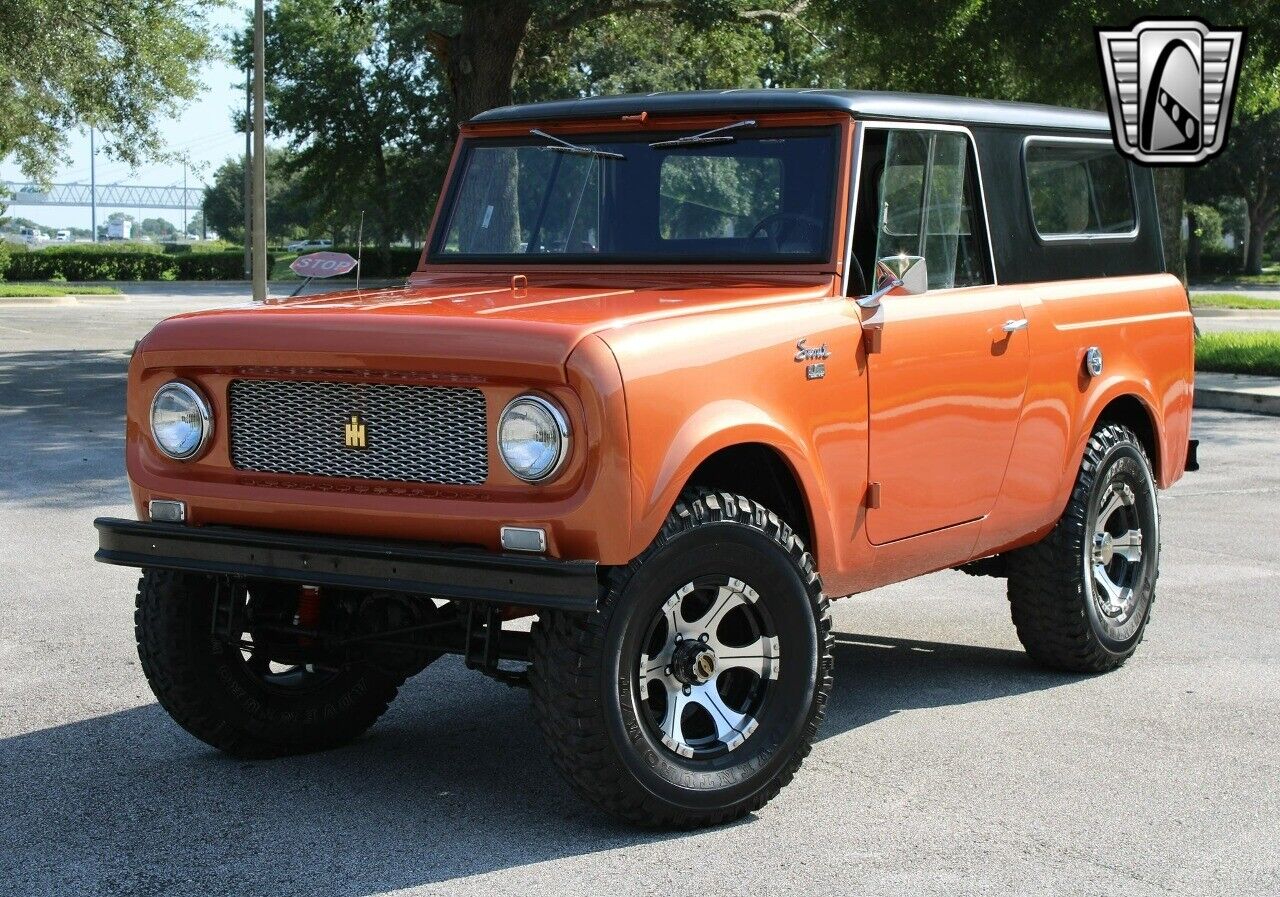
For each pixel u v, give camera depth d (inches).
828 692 178.7
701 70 1660.9
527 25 873.5
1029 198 225.1
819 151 193.6
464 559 154.8
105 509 379.2
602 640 157.3
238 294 1814.7
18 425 544.4
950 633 267.9
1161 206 852.6
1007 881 154.9
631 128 208.2
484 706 222.1
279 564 166.2
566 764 159.9
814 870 157.6
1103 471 234.2
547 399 154.9
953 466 203.5
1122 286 243.9
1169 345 253.4
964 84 848.3
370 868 158.2
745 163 198.1
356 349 162.6
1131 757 196.9
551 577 151.3
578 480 155.0
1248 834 169.0
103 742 203.3
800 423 176.2
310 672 201.6
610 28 1127.6
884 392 189.5
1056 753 198.7
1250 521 372.8
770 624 172.6
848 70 1062.4
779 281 190.1
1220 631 265.6
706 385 163.6
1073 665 237.1
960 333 202.8
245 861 160.2
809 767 193.2
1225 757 196.9
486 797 181.2
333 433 167.5
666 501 158.2
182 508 177.2
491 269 214.2
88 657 246.7
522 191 216.2
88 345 951.6
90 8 1153.4
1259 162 2447.1
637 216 205.0
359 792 183.0
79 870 157.8
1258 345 829.8
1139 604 244.2
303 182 2260.1
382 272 2265.0
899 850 163.6
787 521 183.8
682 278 197.3
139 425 181.8
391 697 204.5
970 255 214.1
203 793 182.7
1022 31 797.2
